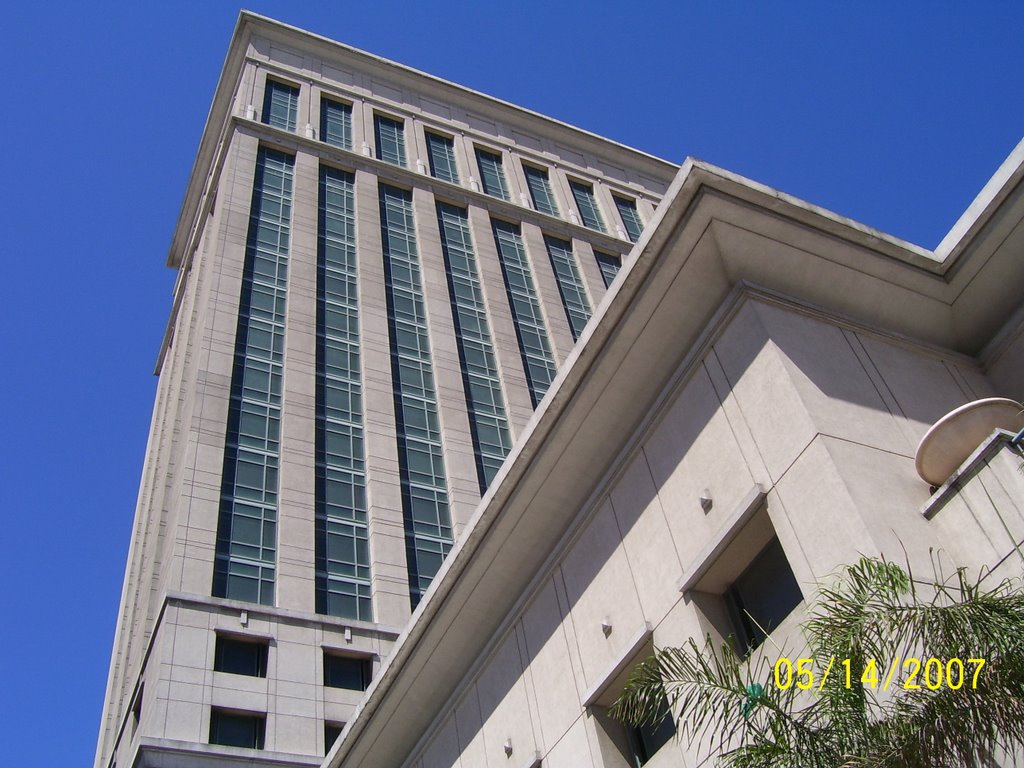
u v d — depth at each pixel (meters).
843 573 14.48
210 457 53.16
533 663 21.80
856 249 18.73
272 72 88.75
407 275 74.81
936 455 15.30
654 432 19.78
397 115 92.75
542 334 76.19
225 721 41.16
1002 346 19.16
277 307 65.38
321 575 50.56
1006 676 10.35
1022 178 18.23
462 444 62.44
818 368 17.30
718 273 18.62
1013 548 13.81
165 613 44.09
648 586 18.84
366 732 26.30
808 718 11.55
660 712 18.41
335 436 58.72
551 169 98.06
